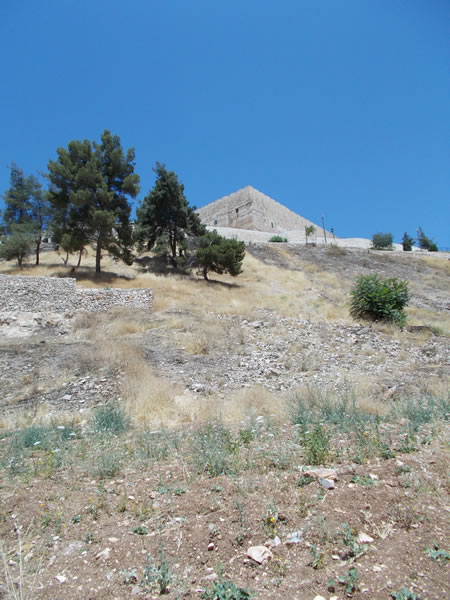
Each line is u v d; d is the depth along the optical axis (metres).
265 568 2.46
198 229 34.59
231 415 6.70
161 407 7.33
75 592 2.35
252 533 2.83
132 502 3.46
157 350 11.92
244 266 31.22
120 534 2.96
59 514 3.25
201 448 4.59
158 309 18.08
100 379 9.30
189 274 29.06
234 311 17.25
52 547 2.88
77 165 26.33
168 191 32.00
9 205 29.00
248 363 10.86
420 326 15.07
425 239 54.88
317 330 14.50
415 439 4.39
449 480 3.29
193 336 13.30
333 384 8.80
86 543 2.89
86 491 3.78
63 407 7.86
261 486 3.48
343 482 3.45
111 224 25.16
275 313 17.33
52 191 26.02
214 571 2.47
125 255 27.53
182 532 2.89
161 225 33.00
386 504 3.01
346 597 2.15
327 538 2.68
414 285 27.48
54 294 16.84
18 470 4.32
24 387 9.02
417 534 2.65
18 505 3.51
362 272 31.16
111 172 27.52
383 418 5.66
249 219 62.31
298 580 2.32
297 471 3.76
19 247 25.95
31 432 5.80
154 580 2.38
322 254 37.41
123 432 5.98
